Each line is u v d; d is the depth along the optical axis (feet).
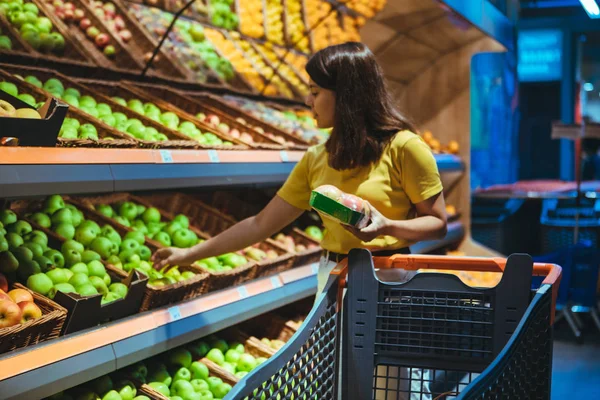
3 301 6.31
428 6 13.52
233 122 11.71
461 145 17.47
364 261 6.19
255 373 4.66
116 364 6.97
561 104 37.29
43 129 6.75
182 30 13.32
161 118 10.50
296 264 10.91
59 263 7.88
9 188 6.14
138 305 7.72
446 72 17.44
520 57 37.42
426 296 6.19
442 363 6.14
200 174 8.64
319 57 6.89
